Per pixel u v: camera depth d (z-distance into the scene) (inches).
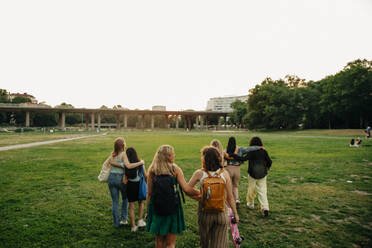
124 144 199.8
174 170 137.3
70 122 5836.6
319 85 2812.5
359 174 395.2
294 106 2709.2
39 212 227.8
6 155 647.8
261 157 228.7
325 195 283.1
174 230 131.8
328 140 1203.2
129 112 4670.3
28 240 173.5
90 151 756.0
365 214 224.2
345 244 169.6
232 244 173.2
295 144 977.5
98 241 173.6
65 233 184.9
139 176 191.8
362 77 2060.8
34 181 349.7
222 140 1317.7
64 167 466.3
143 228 197.9
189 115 5265.8
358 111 2214.6
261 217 220.8
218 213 130.6
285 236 182.2
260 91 2942.9
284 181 348.8
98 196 278.7
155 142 1182.3
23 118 4308.6
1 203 251.9
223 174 134.3
